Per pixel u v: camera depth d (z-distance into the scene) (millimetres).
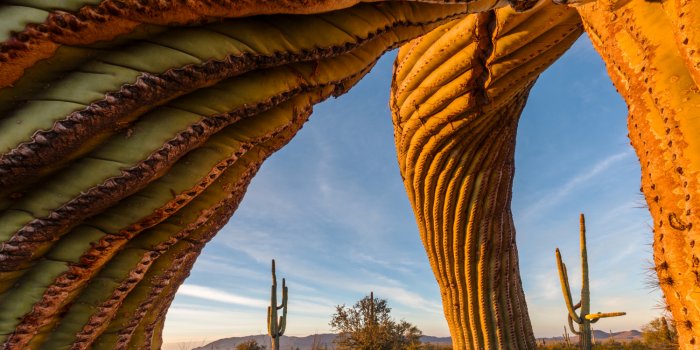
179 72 1355
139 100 1312
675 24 2438
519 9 2254
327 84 1999
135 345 1711
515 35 4523
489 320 7078
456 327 7574
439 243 7438
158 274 1670
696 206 2348
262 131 1726
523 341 7160
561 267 8242
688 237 2406
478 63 5082
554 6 4129
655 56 2615
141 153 1350
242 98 1568
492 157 6375
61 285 1353
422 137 6301
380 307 24562
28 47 1168
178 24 1359
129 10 1239
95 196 1311
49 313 1351
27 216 1266
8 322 1281
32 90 1238
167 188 1478
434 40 5277
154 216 1473
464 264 7152
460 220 6934
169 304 1939
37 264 1333
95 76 1265
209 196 1696
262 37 1549
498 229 6938
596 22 3223
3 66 1160
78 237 1368
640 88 2775
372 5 1900
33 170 1224
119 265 1498
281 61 1634
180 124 1422
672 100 2498
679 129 2453
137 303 1634
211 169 1581
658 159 2646
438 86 5562
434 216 7238
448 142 6223
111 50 1312
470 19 4754
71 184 1296
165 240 1597
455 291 7504
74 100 1232
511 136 6348
